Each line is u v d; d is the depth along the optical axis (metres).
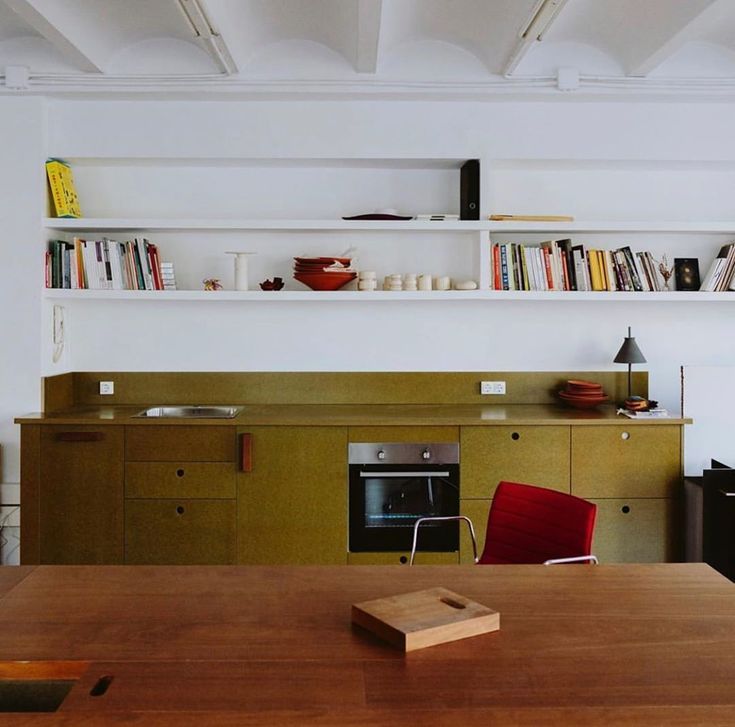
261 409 4.65
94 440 4.22
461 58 4.32
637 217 4.82
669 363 4.83
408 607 1.99
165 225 4.51
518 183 4.82
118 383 4.84
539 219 4.54
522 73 4.29
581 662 1.76
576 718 1.52
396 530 4.26
